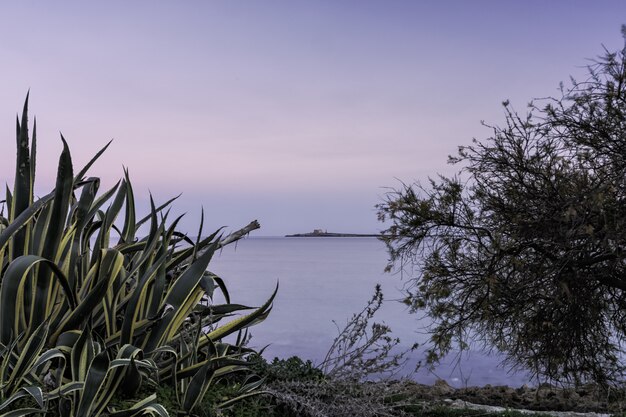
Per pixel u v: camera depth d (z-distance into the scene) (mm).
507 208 6887
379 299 4621
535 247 6699
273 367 4605
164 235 3723
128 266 4094
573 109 6809
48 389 3201
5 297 3082
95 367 2977
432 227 6980
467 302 6949
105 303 3504
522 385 8500
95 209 3807
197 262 3711
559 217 6504
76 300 3439
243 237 4465
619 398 6715
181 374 3576
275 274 51531
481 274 6746
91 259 3699
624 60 6449
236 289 31047
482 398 7008
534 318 6688
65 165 3279
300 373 4523
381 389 4484
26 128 3482
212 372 3559
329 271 58781
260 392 3840
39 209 3553
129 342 3445
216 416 3566
